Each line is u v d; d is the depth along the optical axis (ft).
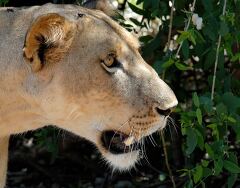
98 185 38.65
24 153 40.37
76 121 26.40
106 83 25.55
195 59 38.42
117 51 25.50
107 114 25.96
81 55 25.44
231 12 28.81
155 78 25.99
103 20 26.00
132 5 32.37
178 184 36.09
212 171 28.66
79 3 32.17
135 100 25.64
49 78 25.61
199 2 30.73
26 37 24.67
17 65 25.72
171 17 29.45
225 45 29.09
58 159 40.24
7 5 34.94
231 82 30.45
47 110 26.23
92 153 39.81
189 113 27.78
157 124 25.93
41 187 39.17
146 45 32.07
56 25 24.89
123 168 27.27
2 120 26.78
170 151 37.24
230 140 35.58
